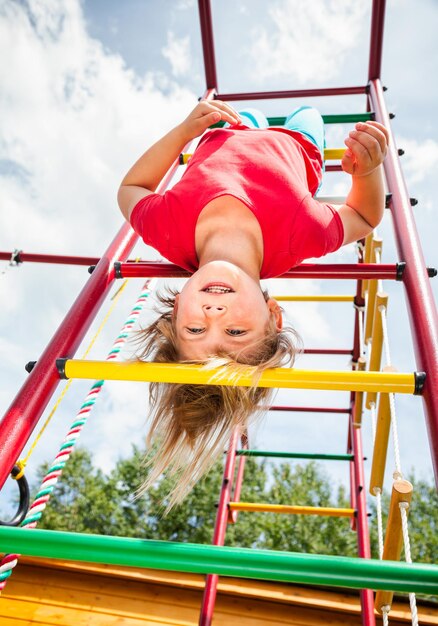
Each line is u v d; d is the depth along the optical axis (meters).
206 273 1.15
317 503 10.97
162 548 0.85
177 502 1.24
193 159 1.49
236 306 1.14
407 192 1.67
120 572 2.96
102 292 1.44
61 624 2.79
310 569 0.82
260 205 1.28
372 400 2.17
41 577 3.01
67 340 1.25
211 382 1.04
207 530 10.45
